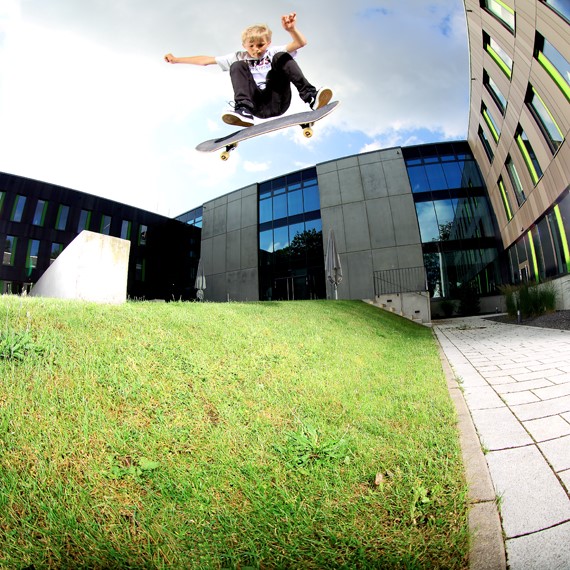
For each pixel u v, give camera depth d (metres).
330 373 3.42
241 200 21.23
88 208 21.56
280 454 1.83
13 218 18.78
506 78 12.15
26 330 2.65
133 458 1.66
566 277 9.82
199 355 3.12
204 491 1.51
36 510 1.32
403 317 12.45
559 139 9.85
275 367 3.31
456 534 1.27
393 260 16.48
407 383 3.38
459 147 17.86
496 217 16.38
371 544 1.24
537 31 9.53
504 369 4.20
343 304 10.39
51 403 1.92
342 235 17.56
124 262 4.74
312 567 1.16
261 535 1.29
